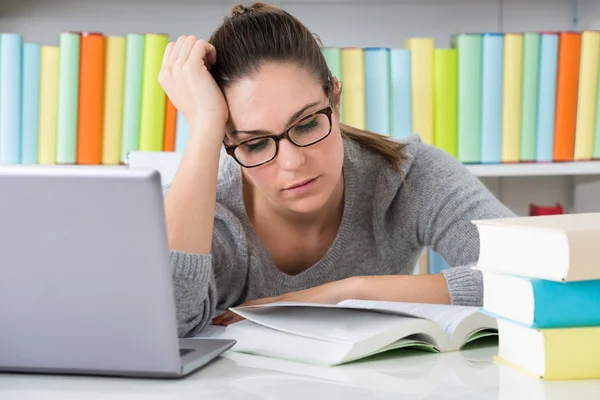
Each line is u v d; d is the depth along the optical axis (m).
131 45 2.28
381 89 2.30
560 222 0.86
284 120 1.23
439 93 2.34
